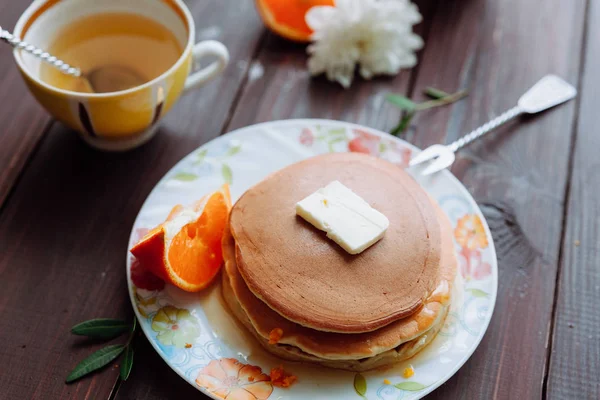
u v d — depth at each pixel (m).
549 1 0.57
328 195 0.40
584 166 0.48
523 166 0.49
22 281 0.43
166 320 0.40
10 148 0.48
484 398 0.40
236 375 0.38
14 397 0.39
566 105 0.51
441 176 0.45
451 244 0.42
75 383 0.40
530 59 0.54
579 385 0.40
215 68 0.48
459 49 0.55
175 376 0.40
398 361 0.39
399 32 0.52
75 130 0.46
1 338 0.41
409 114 0.49
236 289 0.40
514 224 0.46
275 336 0.38
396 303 0.38
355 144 0.47
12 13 0.55
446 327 0.40
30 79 0.43
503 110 0.51
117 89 0.48
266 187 0.42
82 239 0.45
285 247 0.39
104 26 0.49
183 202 0.44
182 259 0.40
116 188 0.47
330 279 0.38
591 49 0.54
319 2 0.53
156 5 0.48
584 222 0.46
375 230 0.39
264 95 0.52
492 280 0.41
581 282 0.44
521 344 0.41
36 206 0.46
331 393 0.38
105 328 0.41
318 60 0.52
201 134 0.50
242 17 0.56
